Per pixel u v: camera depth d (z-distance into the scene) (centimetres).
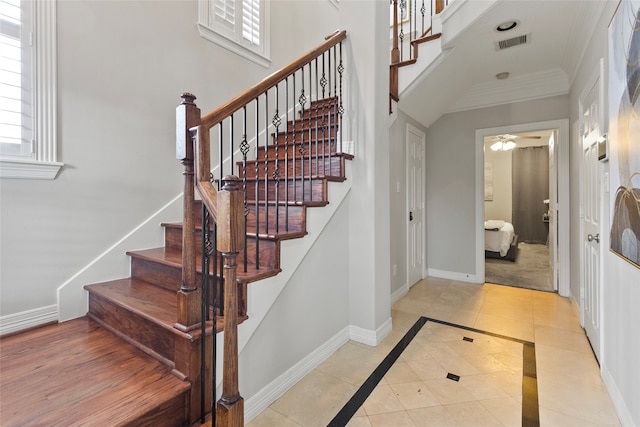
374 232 228
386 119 243
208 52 272
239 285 150
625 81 138
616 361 161
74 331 175
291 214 194
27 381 127
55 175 187
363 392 175
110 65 211
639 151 123
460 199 408
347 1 231
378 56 229
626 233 139
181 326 133
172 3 246
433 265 430
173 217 248
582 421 152
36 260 181
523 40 272
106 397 117
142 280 212
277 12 341
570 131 333
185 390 124
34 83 178
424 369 198
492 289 370
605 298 181
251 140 314
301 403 166
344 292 233
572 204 320
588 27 227
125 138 220
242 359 151
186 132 132
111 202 213
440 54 283
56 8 185
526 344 231
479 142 393
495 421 152
